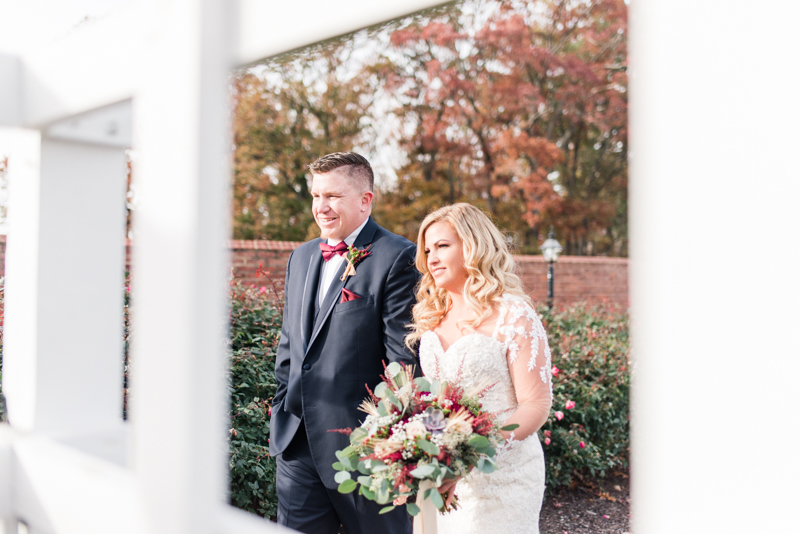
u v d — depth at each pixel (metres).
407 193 14.13
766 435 0.72
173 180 1.33
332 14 1.20
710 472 0.75
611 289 11.83
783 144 0.71
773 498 0.71
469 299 2.15
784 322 0.71
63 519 1.81
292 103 13.64
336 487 2.40
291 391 2.55
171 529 1.32
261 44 1.30
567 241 15.54
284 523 2.52
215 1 1.32
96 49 1.78
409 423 1.79
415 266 2.49
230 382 3.44
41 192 2.13
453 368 2.11
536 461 2.17
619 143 15.61
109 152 2.28
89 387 2.23
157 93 1.37
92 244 2.24
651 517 0.79
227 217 1.35
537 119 15.02
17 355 2.22
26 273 2.17
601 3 13.30
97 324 2.25
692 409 0.76
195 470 1.29
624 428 5.00
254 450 3.26
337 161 2.58
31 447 1.97
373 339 2.47
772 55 0.72
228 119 1.37
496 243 2.22
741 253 0.73
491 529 2.08
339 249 2.60
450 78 13.10
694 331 0.76
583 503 4.44
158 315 1.36
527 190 14.39
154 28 1.38
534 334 2.07
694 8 0.77
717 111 0.75
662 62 0.79
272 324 4.08
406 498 1.86
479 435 1.77
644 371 0.81
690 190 0.77
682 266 0.77
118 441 2.22
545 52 13.34
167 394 1.33
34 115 2.03
